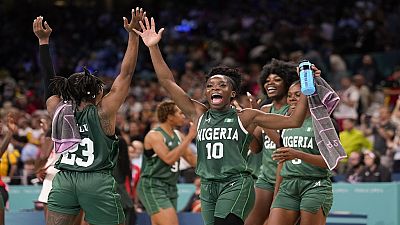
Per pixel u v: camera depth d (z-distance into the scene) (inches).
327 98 239.9
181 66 722.2
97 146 228.1
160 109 324.5
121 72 235.8
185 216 350.6
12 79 719.7
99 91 235.1
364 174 367.6
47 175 303.3
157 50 246.2
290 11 811.4
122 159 321.7
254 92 565.3
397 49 705.0
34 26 248.7
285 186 254.5
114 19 866.8
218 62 709.3
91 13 885.8
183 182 385.4
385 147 427.8
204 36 804.0
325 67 630.5
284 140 258.4
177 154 313.7
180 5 885.8
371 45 693.9
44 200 302.8
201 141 238.5
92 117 229.0
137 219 364.2
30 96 629.3
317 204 248.4
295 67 274.2
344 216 343.0
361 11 767.1
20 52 820.6
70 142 226.7
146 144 321.4
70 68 759.1
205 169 237.3
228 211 231.3
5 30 849.5
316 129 240.4
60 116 229.8
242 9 847.7
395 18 735.1
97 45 819.4
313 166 250.2
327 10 800.9
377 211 338.0
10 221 343.9
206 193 237.9
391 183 336.8
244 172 236.2
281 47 711.1
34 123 464.1
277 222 251.9
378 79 633.6
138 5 904.9
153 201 320.2
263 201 273.3
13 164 410.0
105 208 225.0
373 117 455.5
